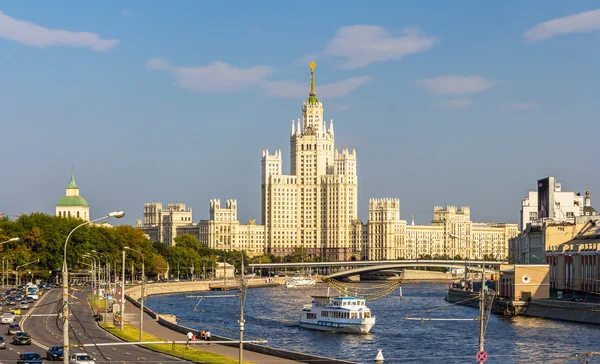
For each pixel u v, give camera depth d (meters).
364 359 181.88
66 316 96.50
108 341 164.50
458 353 191.12
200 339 172.62
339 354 190.50
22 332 158.12
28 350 147.00
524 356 183.88
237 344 165.25
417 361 179.25
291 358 145.38
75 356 128.88
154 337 173.50
